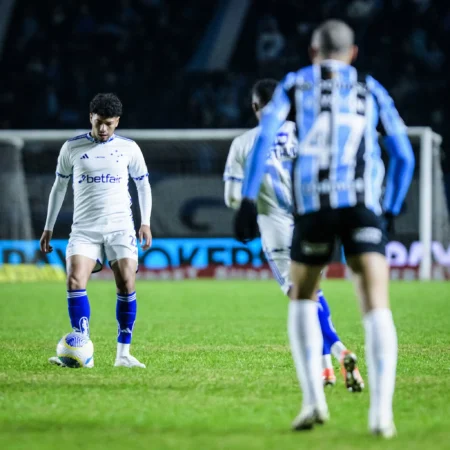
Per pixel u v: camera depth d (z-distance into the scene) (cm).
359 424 1585
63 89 8869
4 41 9244
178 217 6788
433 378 2155
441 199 6844
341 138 1540
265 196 2234
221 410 1723
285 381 2098
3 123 8750
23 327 3550
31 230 6781
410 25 9238
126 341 2384
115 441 1453
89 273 2405
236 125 8681
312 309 1559
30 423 1602
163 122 8944
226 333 3284
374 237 1523
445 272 6750
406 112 8669
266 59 9175
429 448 1388
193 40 9575
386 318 1493
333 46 1588
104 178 2373
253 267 6719
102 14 9394
